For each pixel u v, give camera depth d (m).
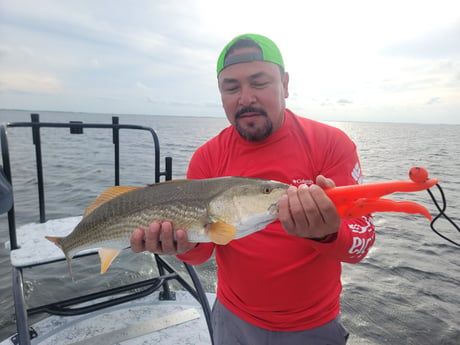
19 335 0.83
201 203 0.67
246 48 0.69
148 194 0.72
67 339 1.06
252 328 0.71
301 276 0.66
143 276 2.08
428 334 1.53
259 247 0.68
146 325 1.11
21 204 3.35
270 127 0.71
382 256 2.32
